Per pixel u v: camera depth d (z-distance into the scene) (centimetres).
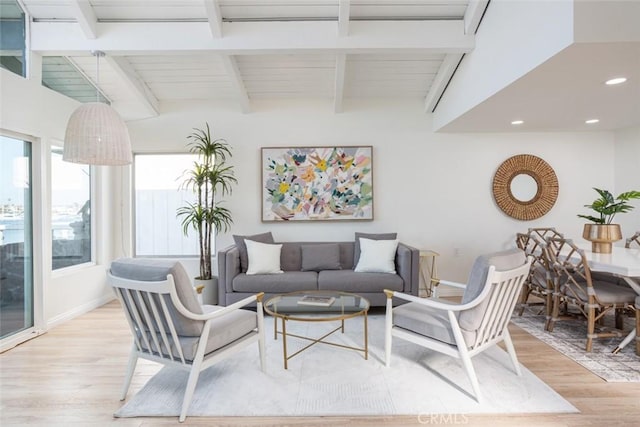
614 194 465
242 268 406
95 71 403
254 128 463
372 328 335
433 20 325
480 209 466
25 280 326
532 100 310
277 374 245
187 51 324
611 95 296
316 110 462
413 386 228
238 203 462
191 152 463
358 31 323
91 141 249
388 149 462
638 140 431
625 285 305
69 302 374
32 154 333
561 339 303
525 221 467
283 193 459
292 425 191
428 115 463
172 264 200
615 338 305
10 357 278
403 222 464
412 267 370
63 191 379
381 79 425
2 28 311
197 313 206
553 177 463
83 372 253
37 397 220
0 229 301
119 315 387
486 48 302
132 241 468
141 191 474
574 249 286
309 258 413
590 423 190
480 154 464
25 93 315
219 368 254
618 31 197
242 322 236
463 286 275
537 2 230
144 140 462
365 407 206
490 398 213
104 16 321
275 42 323
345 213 458
